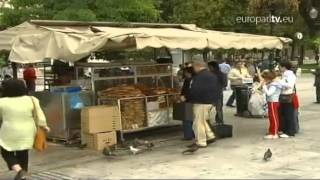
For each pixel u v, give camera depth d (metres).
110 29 11.55
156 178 8.39
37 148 8.16
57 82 13.74
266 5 22.09
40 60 10.66
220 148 10.87
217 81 11.12
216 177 8.38
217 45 11.91
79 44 10.30
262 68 19.50
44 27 11.17
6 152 8.02
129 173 8.82
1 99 8.02
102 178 8.52
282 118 12.22
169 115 12.70
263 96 15.75
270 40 13.61
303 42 47.31
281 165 9.20
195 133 11.09
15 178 7.94
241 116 16.16
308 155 10.03
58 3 16.23
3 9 17.25
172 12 34.00
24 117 7.99
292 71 12.29
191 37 11.35
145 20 17.45
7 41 11.55
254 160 9.65
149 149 10.84
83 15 14.77
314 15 19.52
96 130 10.80
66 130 11.59
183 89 12.05
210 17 32.50
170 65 13.79
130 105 11.70
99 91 11.90
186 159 9.85
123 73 12.62
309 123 14.41
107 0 15.90
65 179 8.54
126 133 12.66
